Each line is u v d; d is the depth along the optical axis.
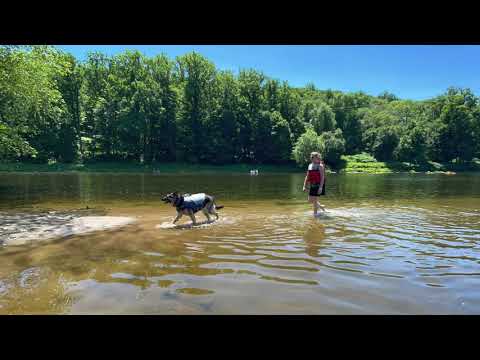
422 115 89.50
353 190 19.39
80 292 4.00
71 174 37.78
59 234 7.08
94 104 56.41
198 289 4.07
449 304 3.71
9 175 33.59
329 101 93.50
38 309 3.58
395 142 77.56
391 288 4.13
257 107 65.38
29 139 47.28
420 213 9.98
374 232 7.28
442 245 6.23
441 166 73.06
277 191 17.69
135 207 11.29
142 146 55.94
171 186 20.69
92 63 59.22
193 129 59.91
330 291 4.02
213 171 54.16
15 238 6.73
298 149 59.06
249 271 4.71
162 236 6.88
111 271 4.73
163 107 57.12
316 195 9.66
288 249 5.86
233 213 9.91
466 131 77.94
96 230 7.47
